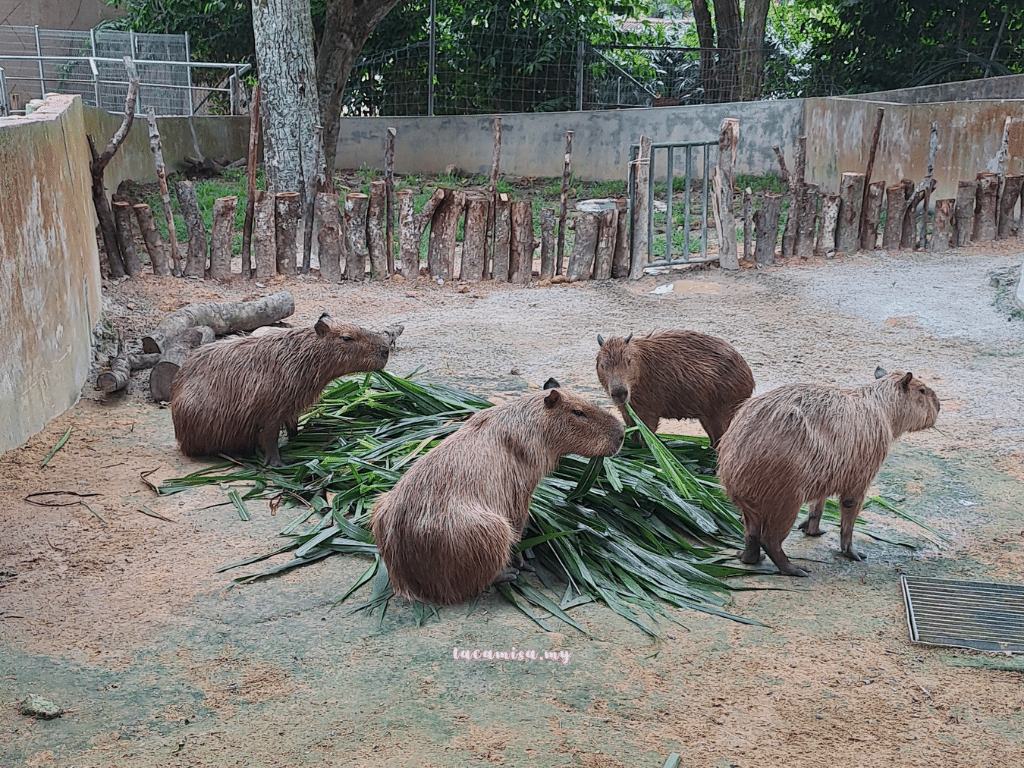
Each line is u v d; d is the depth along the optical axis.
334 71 16.14
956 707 3.86
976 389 7.88
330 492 5.83
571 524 5.18
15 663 4.06
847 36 21.55
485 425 4.73
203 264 11.45
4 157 6.29
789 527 4.86
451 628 4.40
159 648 4.20
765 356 8.88
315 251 12.84
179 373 6.36
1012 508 5.79
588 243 11.95
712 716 3.78
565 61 22.00
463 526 4.43
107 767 3.44
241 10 22.03
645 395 6.12
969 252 13.16
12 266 6.33
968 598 4.73
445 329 9.84
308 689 3.92
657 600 4.72
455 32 21.75
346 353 6.20
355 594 4.71
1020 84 17.23
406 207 11.73
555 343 9.35
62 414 7.10
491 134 19.91
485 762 3.48
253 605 4.58
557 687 3.96
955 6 20.33
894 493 6.01
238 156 20.12
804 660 4.19
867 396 4.93
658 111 19.05
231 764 3.46
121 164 16.62
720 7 21.19
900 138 15.95
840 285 11.53
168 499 5.73
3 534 5.22
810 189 12.83
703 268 12.59
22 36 26.14
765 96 22.52
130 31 21.59
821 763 3.51
